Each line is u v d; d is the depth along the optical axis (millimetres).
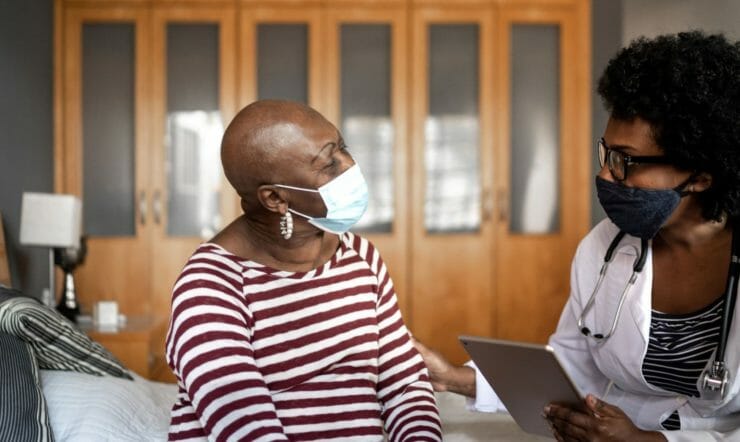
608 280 1636
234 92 4609
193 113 4605
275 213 1411
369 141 4664
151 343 3453
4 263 3109
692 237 1521
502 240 4699
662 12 3598
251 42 4613
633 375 1613
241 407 1316
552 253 4715
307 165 1379
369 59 4652
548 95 4703
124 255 4586
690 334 1551
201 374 1331
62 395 1924
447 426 1927
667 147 1429
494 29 4668
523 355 1382
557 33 4699
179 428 1418
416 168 4672
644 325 1561
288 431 1398
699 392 1560
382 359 1543
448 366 1743
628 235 1632
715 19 3115
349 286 1472
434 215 4691
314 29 4625
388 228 4688
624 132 1461
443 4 4656
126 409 1940
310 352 1419
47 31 4363
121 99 4586
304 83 4645
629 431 1414
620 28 4137
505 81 4684
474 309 4699
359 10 4637
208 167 4605
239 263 1425
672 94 1394
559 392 1420
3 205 3488
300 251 1446
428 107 4680
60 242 3398
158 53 4586
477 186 4699
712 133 1393
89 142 4578
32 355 1958
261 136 1376
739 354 1463
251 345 1397
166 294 4594
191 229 4617
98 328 3490
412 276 4684
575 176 4707
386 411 1545
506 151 4688
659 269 1579
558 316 4715
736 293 1473
